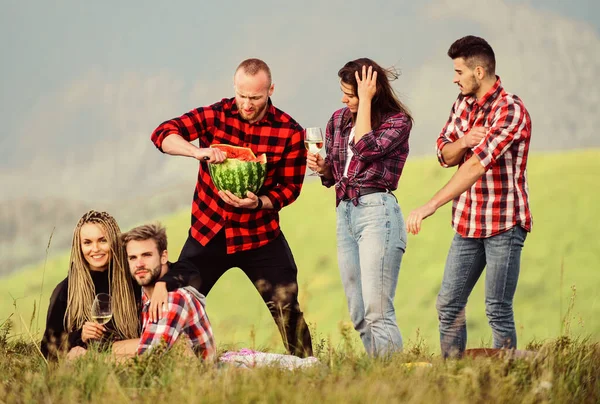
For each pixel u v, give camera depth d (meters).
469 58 16.17
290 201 17.05
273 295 17.09
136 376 12.62
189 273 14.87
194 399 10.80
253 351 15.57
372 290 15.34
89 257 15.72
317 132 16.11
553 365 13.17
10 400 11.91
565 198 118.81
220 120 16.75
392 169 15.73
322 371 12.84
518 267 16.41
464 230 16.52
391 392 10.90
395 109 15.90
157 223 15.08
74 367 13.24
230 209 16.78
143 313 15.02
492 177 16.17
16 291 120.88
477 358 13.30
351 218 15.80
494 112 16.06
